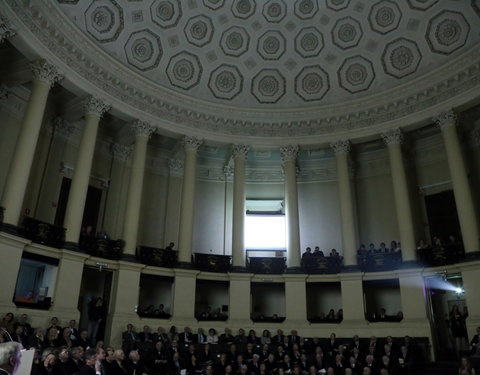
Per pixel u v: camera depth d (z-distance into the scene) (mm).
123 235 16000
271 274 17672
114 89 16672
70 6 15258
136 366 9383
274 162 21828
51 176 16797
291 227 18219
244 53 20188
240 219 18250
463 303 16781
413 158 19875
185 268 16719
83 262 14219
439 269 15461
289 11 19500
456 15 16625
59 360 6566
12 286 11930
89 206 18297
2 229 11930
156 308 18375
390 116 18062
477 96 15750
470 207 15242
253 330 15297
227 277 17453
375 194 20469
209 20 19297
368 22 18844
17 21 12812
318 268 17688
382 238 19719
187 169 18281
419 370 12453
